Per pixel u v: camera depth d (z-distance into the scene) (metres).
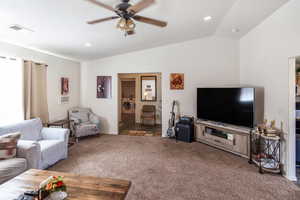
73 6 2.03
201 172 2.57
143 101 6.77
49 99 4.02
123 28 2.02
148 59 4.66
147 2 1.60
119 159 3.06
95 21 2.02
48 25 2.49
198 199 1.94
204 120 4.14
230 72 4.24
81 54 4.31
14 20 2.26
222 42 4.25
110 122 4.98
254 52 3.40
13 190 1.41
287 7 2.36
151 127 5.96
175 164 2.85
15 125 2.66
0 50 2.91
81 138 4.46
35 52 3.62
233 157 3.15
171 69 4.54
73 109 4.64
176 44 4.48
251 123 3.07
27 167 2.20
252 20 3.03
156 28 3.22
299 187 2.17
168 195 2.01
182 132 4.17
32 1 1.85
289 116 2.36
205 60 4.35
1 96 2.92
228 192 2.07
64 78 4.50
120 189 1.44
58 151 2.86
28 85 3.25
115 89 4.91
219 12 2.76
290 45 2.31
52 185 1.32
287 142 2.39
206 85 4.37
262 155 2.69
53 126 3.98
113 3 2.02
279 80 2.56
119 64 4.84
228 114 3.50
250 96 3.09
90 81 5.07
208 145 3.86
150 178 2.40
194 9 2.58
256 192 2.07
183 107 4.52
